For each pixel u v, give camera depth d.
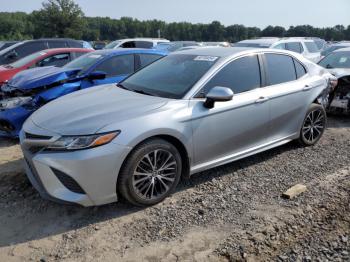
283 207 3.67
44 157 3.26
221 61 4.23
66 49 8.91
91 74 6.16
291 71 5.02
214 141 4.02
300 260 2.87
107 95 4.14
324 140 5.86
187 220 3.45
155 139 3.55
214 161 4.13
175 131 3.62
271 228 3.30
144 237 3.20
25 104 5.57
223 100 3.72
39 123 3.58
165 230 3.29
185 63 4.45
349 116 7.53
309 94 5.14
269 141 4.73
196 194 3.95
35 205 3.72
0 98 6.54
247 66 4.45
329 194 3.93
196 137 3.83
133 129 3.36
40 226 3.37
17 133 5.52
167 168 3.70
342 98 7.00
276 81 4.73
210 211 3.60
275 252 2.97
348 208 3.63
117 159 3.29
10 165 4.76
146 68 4.88
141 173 3.51
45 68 6.48
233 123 4.15
